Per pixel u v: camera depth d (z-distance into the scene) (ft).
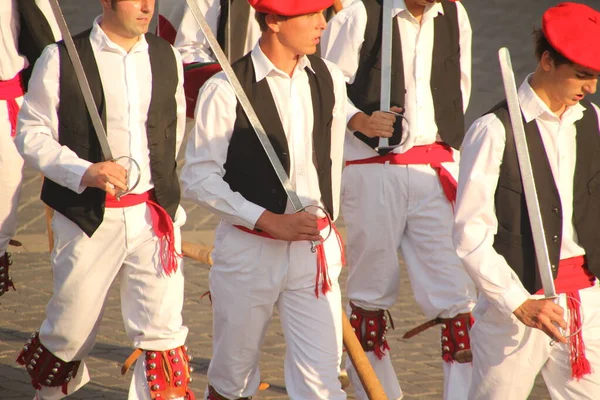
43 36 56.85
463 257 37.50
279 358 59.82
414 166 50.78
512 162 37.45
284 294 42.34
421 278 51.21
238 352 43.11
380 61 50.42
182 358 45.24
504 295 36.99
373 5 50.52
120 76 42.83
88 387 55.26
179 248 45.29
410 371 58.18
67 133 42.60
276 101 41.39
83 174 41.14
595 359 38.14
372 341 52.01
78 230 43.62
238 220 40.55
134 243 43.83
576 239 38.37
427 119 50.72
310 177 42.01
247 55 41.86
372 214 51.01
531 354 38.42
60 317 44.75
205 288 71.77
